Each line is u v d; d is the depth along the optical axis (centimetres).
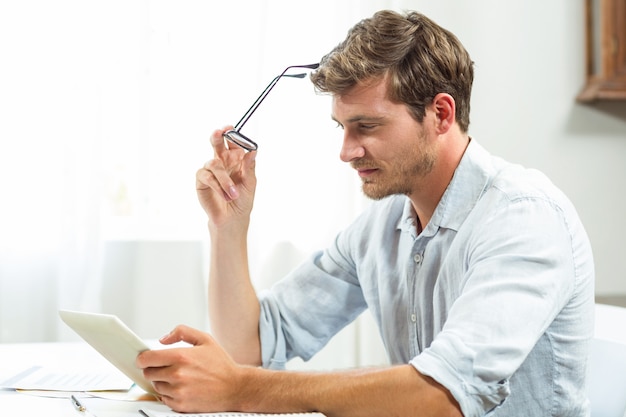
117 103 250
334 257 148
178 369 99
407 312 130
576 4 282
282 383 99
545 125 282
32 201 243
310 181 260
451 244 121
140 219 249
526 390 114
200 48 254
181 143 253
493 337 97
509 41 279
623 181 287
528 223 109
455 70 121
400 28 117
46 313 246
